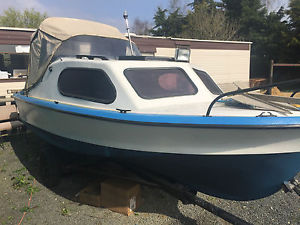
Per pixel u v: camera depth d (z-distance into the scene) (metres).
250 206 3.62
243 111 2.83
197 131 2.64
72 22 4.48
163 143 2.82
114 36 4.75
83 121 3.28
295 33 23.47
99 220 3.24
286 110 2.77
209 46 16.50
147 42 13.49
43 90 4.19
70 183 4.22
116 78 3.17
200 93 3.53
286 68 24.38
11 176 4.43
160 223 3.21
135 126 2.83
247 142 2.61
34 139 6.25
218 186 3.16
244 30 28.56
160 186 3.36
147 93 3.17
